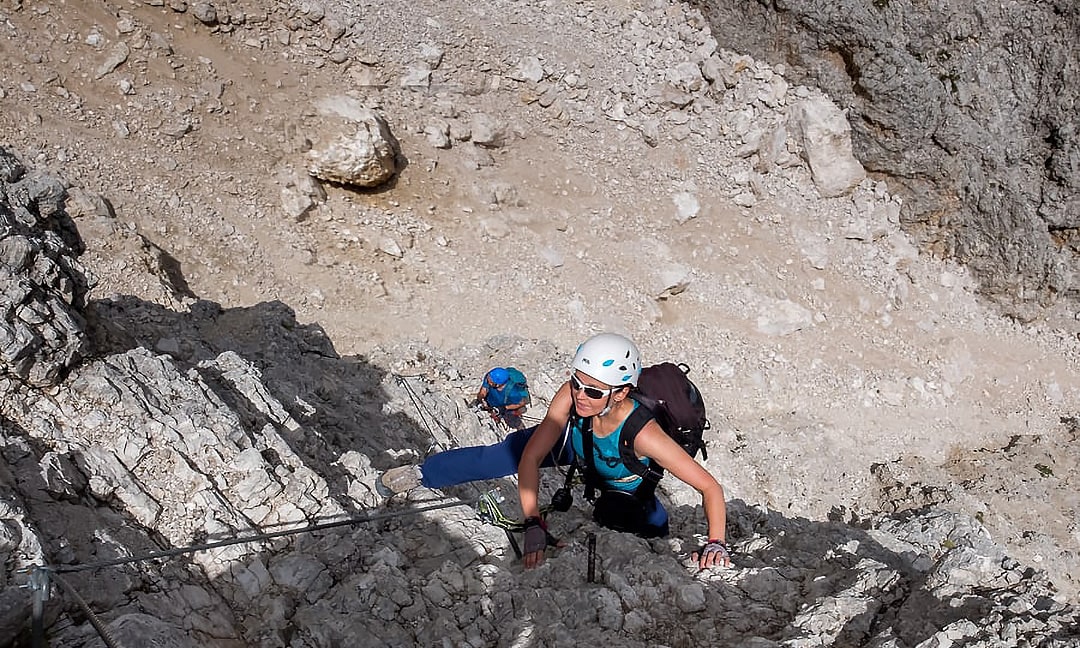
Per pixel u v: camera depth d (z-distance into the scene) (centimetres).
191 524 476
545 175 1661
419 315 1409
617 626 458
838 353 1577
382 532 522
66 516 436
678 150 1753
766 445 1404
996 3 1638
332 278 1405
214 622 426
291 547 482
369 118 1516
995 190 1716
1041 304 1736
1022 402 1630
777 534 655
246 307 1285
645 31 1811
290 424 647
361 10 1622
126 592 418
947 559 470
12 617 364
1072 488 1442
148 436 516
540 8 1791
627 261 1596
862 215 1756
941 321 1700
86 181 1300
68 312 552
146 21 1477
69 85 1381
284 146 1483
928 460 1473
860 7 1658
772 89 1761
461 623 455
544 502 702
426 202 1547
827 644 433
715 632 459
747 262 1664
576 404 434
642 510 537
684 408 459
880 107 1695
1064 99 1623
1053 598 437
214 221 1366
